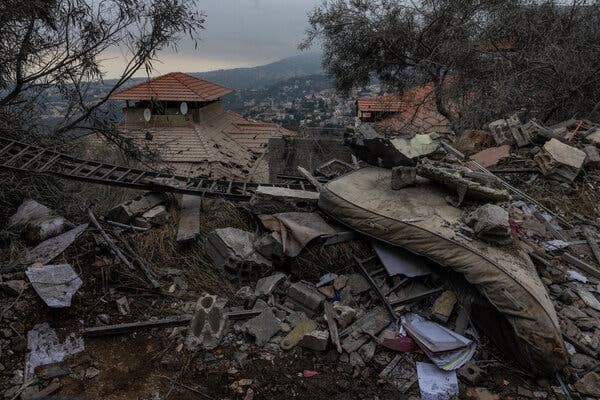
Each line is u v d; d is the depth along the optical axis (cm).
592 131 756
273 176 934
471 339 368
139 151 849
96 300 398
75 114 838
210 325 367
